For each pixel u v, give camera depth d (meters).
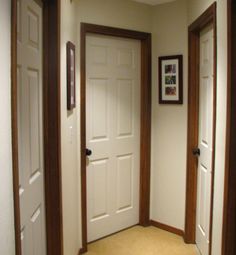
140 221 3.48
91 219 3.13
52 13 1.95
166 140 3.31
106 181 3.21
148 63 3.31
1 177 1.08
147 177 3.44
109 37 3.09
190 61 2.97
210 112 2.59
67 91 2.33
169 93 3.23
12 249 1.19
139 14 3.20
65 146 2.28
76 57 2.77
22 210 1.57
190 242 3.11
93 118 3.05
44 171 2.01
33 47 1.76
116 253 2.95
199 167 2.97
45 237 2.06
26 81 1.63
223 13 1.97
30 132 1.71
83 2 2.79
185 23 3.08
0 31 1.06
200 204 2.92
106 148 3.18
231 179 1.90
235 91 1.85
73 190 2.67
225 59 1.94
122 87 3.24
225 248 1.95
